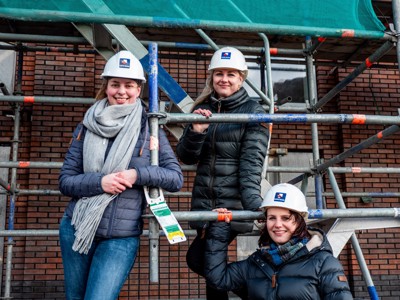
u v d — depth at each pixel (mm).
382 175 7551
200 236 3070
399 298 7270
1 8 2643
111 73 2545
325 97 4801
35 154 6871
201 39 5547
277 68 7961
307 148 7559
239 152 2951
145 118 2598
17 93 6117
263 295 2686
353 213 2842
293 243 2693
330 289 2561
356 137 7574
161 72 4129
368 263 7320
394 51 5758
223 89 3059
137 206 2471
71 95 7062
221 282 2820
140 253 6906
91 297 2236
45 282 6648
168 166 2580
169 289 6902
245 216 2701
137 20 2764
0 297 5992
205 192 2945
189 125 2900
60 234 2479
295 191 2775
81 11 2729
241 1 2930
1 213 6816
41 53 7102
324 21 3000
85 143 2506
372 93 7746
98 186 2352
